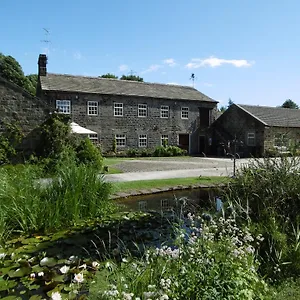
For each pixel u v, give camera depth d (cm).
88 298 278
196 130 2948
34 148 1338
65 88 2323
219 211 494
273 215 416
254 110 2823
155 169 1498
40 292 310
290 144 543
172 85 3047
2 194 542
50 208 558
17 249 441
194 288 236
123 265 324
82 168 677
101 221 598
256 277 282
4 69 4375
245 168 540
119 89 2606
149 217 626
